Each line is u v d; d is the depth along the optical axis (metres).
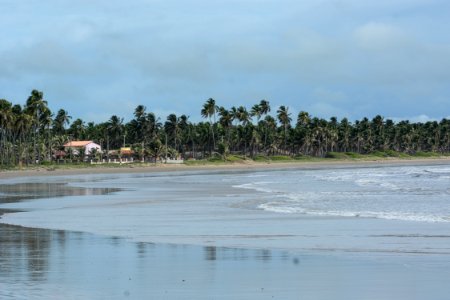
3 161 177.25
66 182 112.31
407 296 18.59
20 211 51.75
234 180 115.00
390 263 24.28
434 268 23.09
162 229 37.44
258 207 53.81
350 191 77.69
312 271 22.64
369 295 18.78
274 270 22.91
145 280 21.06
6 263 24.38
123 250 28.14
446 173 148.00
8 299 18.16
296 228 37.50
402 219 42.41
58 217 46.06
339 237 33.09
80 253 27.14
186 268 23.36
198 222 41.66
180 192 78.44
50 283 20.47
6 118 167.88
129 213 49.25
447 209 50.97
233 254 26.91
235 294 18.98
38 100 185.00
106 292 19.14
